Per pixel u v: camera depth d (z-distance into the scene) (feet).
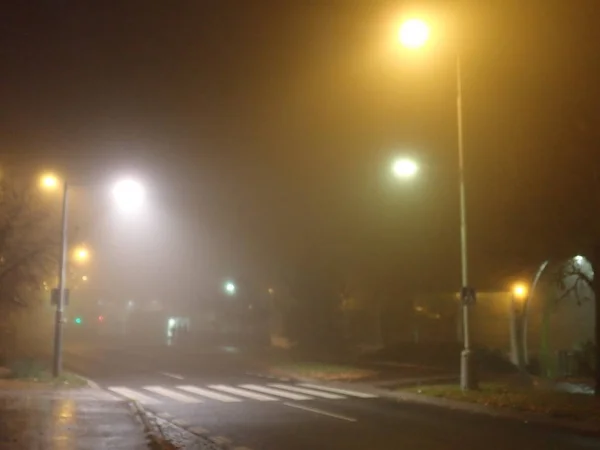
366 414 63.41
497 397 71.41
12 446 41.11
